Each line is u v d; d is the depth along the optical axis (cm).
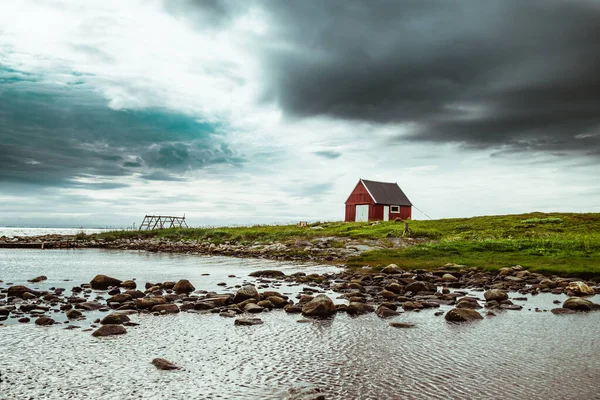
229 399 730
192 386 789
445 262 2827
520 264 2636
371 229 5238
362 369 884
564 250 2952
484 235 4466
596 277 2248
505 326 1269
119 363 917
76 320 1317
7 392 755
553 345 1065
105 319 1264
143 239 6450
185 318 1364
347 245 4234
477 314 1388
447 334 1174
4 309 1376
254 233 5591
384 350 1020
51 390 766
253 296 1641
